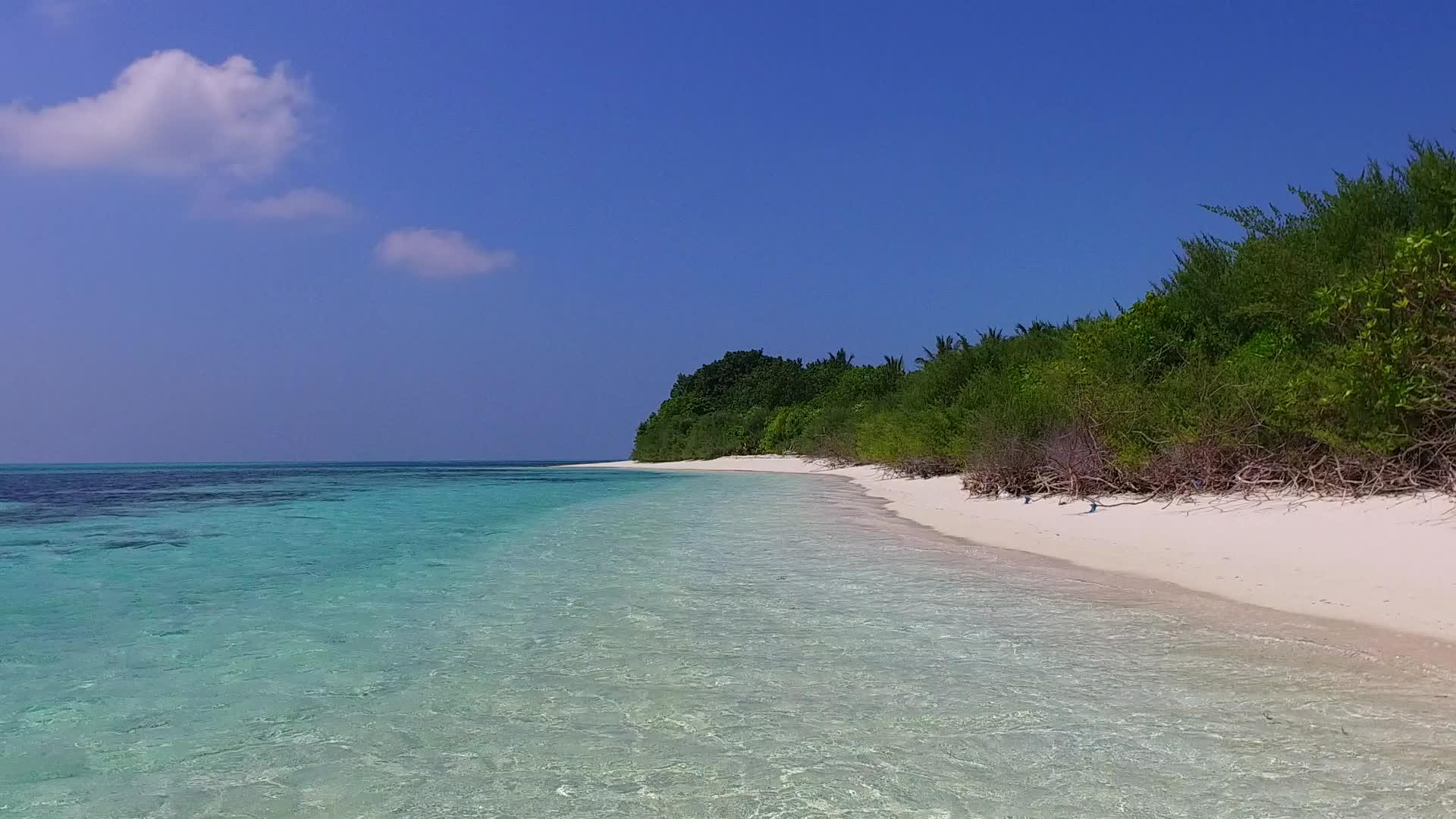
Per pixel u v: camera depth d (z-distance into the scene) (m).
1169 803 2.93
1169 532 9.71
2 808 2.99
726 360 79.81
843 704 4.05
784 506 17.27
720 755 3.44
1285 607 5.95
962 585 7.20
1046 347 23.12
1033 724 3.73
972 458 17.64
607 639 5.36
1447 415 8.95
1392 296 9.35
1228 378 12.24
